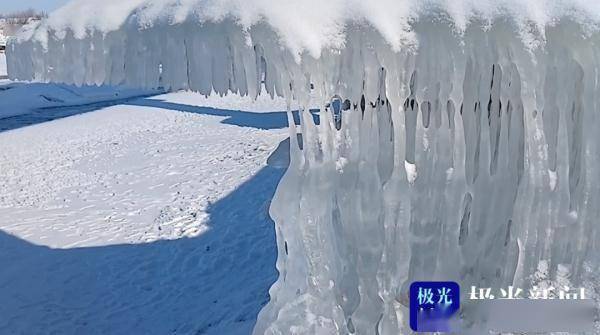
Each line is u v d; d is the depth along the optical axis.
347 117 3.10
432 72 2.82
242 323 7.27
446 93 2.84
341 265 3.31
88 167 17.08
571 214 2.94
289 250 3.39
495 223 3.11
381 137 3.16
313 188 3.18
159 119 24.48
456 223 3.07
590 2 2.62
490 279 3.19
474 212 3.11
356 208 3.15
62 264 10.06
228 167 15.94
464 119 3.05
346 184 3.14
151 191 14.30
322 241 3.30
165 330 7.71
